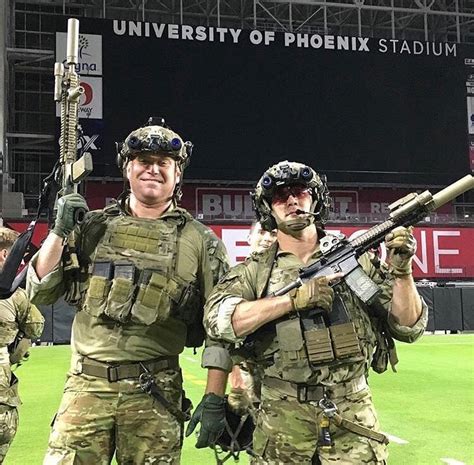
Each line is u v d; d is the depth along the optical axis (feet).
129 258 10.23
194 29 80.23
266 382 9.09
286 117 81.15
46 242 9.78
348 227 74.49
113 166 75.97
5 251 12.70
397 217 8.91
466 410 23.91
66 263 10.09
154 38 78.95
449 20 109.91
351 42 83.87
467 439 19.38
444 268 75.82
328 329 8.79
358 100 83.15
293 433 8.70
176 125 78.59
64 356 44.80
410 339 9.11
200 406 10.05
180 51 79.51
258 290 9.38
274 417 8.86
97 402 9.65
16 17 97.50
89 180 79.51
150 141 10.35
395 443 18.94
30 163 95.86
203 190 84.33
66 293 10.54
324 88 82.48
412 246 8.72
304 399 8.71
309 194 9.55
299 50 82.33
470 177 8.79
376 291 8.70
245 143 79.97
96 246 10.45
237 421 10.30
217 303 9.31
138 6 99.91
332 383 8.71
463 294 64.69
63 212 9.60
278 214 9.51
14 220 67.62
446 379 32.12
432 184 84.23
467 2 110.32
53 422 9.90
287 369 8.80
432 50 85.92
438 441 19.15
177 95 78.84
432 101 85.15
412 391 28.30
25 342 13.30
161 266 10.21
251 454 9.60
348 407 8.72
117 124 76.69
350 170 82.07
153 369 9.93
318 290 8.59
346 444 8.59
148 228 10.52
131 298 9.89
